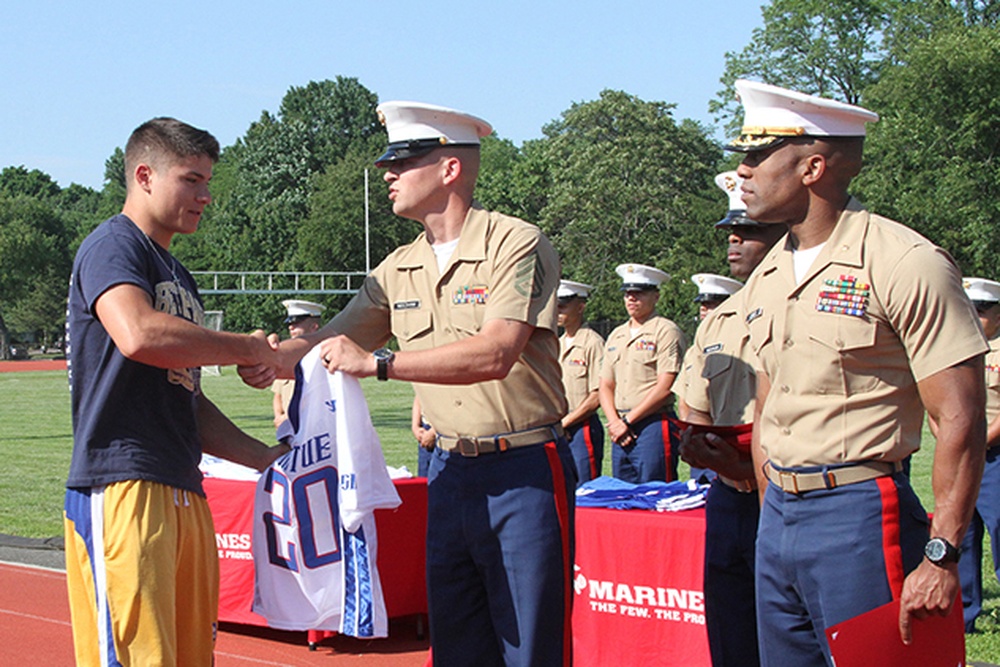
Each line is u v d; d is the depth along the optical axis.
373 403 23.67
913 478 11.24
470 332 3.49
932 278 2.82
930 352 2.83
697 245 38.28
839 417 2.97
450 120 3.53
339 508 3.79
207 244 74.25
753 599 4.04
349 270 64.38
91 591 3.31
